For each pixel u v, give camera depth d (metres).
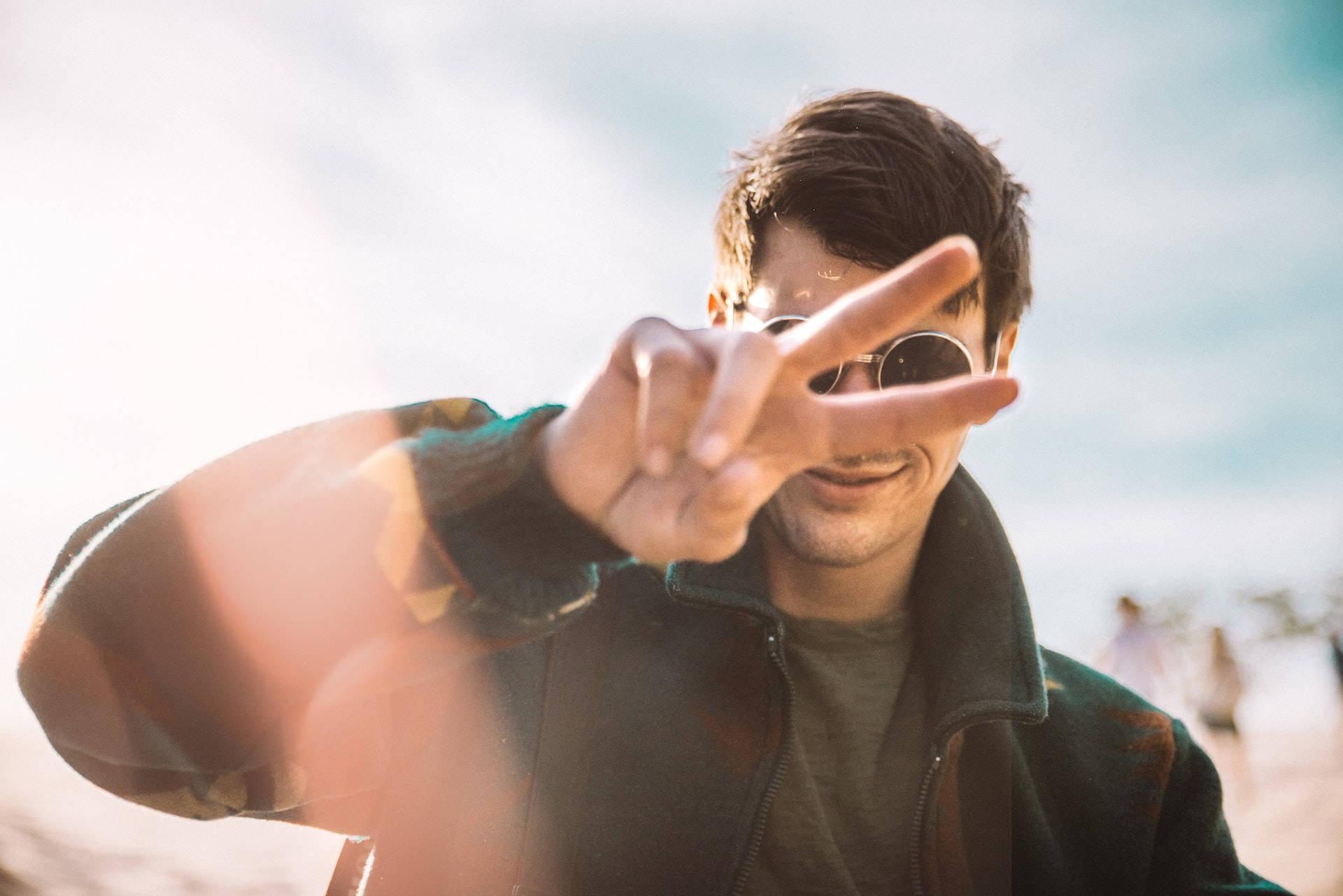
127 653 0.85
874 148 1.52
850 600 1.53
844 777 1.48
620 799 1.33
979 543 1.55
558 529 0.80
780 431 0.73
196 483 0.89
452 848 1.27
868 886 1.43
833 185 1.50
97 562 0.88
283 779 1.10
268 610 0.82
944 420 0.72
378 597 0.81
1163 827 1.59
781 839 1.40
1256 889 1.57
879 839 1.45
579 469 0.78
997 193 1.63
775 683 1.40
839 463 1.36
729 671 1.41
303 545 0.82
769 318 1.55
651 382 0.68
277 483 0.89
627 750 1.36
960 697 1.46
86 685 0.87
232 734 0.86
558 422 0.81
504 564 0.80
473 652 0.86
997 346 1.70
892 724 1.53
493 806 1.30
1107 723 1.61
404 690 1.28
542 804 1.32
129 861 5.31
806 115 1.59
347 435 0.94
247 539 0.83
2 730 8.93
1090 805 1.53
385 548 0.80
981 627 1.51
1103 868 1.51
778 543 1.52
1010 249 1.66
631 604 1.47
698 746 1.36
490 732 1.33
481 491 0.80
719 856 1.32
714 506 0.67
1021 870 1.47
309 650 0.82
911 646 1.59
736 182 1.67
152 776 1.02
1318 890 6.18
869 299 0.71
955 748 1.50
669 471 0.76
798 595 1.54
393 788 1.30
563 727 1.37
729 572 1.46
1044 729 1.58
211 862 5.48
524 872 1.28
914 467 1.38
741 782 1.35
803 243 1.53
